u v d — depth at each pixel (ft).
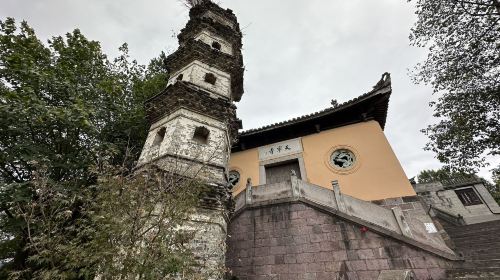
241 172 54.34
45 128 36.86
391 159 44.75
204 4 64.85
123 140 47.78
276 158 53.72
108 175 21.91
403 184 41.42
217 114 40.98
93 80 45.16
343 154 49.29
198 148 34.99
